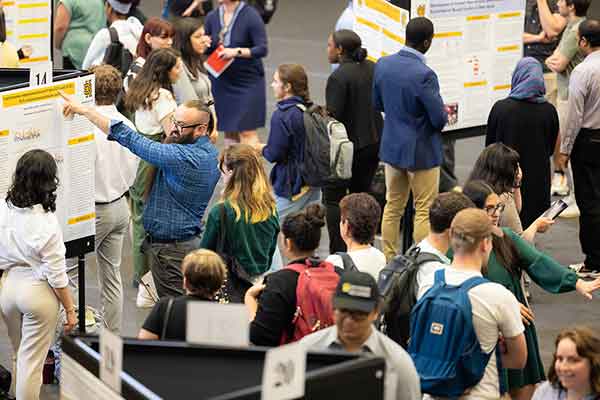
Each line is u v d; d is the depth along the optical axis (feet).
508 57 41.47
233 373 14.14
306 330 22.49
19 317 27.58
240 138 54.54
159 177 30.55
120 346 13.33
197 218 30.83
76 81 28.45
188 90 39.17
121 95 37.65
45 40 44.93
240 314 14.55
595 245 39.63
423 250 24.07
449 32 39.63
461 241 22.20
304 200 38.27
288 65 37.40
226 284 28.99
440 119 36.65
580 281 24.58
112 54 42.68
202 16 62.28
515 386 24.80
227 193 28.96
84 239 29.60
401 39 39.01
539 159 36.91
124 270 40.86
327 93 39.40
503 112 36.68
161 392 13.53
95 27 50.29
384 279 23.54
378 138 40.09
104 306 32.55
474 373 21.95
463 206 23.88
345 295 18.10
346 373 13.61
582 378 19.72
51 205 26.25
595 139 38.45
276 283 22.89
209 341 14.71
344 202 25.20
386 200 41.55
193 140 29.96
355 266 24.61
